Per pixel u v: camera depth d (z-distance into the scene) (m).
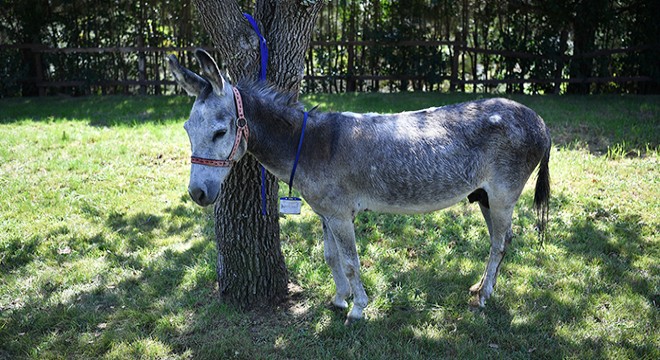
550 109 10.37
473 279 4.83
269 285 4.47
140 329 4.20
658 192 6.39
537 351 3.85
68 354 3.89
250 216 4.27
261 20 4.16
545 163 4.36
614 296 4.45
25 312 4.37
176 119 10.00
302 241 5.56
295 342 4.00
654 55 12.13
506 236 4.34
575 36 12.79
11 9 13.09
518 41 12.83
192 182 3.28
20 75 12.98
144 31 13.28
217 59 13.18
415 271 4.95
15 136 8.77
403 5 12.94
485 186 4.15
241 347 3.94
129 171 7.36
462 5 12.80
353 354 3.85
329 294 4.63
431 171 3.89
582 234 5.54
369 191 3.90
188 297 4.59
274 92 3.72
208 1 3.88
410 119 4.01
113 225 5.94
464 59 13.38
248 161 4.12
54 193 6.61
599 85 13.07
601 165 7.27
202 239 5.62
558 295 4.50
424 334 4.06
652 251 5.20
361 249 5.38
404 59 13.17
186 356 3.87
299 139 3.74
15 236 5.60
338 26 13.31
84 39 13.30
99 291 4.71
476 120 4.00
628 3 12.49
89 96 12.98
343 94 12.38
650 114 9.91
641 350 3.79
